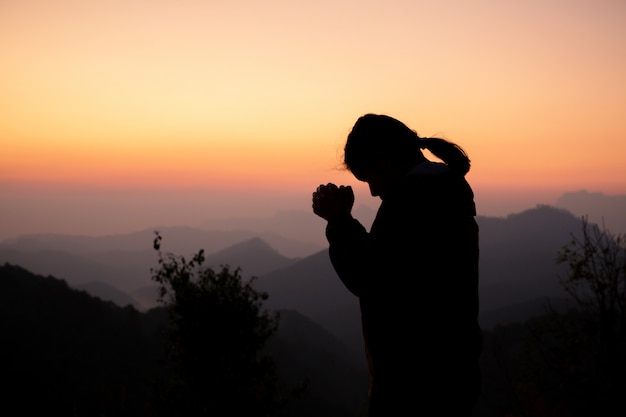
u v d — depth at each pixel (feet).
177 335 30.04
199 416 29.99
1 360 257.75
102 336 353.31
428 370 4.37
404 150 4.96
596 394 15.98
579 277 16.37
